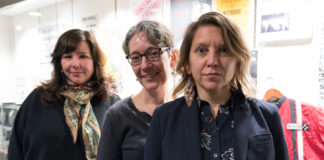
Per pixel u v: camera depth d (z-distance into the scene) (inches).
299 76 46.8
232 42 22.9
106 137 33.3
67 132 41.9
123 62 69.4
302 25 45.5
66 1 76.2
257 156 22.0
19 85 71.9
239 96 25.2
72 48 42.8
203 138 23.9
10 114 68.1
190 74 26.9
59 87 45.4
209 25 23.1
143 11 65.9
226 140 23.2
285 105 40.6
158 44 31.5
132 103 34.3
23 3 69.5
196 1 56.6
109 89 50.5
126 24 69.2
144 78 32.7
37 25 73.4
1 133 68.0
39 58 71.5
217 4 54.0
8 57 73.9
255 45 50.8
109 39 71.7
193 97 26.0
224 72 22.7
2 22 72.3
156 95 34.4
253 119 23.7
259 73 50.3
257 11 50.2
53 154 40.2
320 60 44.5
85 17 76.5
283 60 48.3
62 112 43.4
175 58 36.1
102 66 49.8
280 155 24.5
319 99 44.7
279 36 47.8
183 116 25.5
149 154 26.3
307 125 37.9
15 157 43.0
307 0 44.9
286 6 46.8
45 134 40.5
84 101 45.2
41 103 43.6
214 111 24.9
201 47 23.1
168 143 24.8
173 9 60.6
